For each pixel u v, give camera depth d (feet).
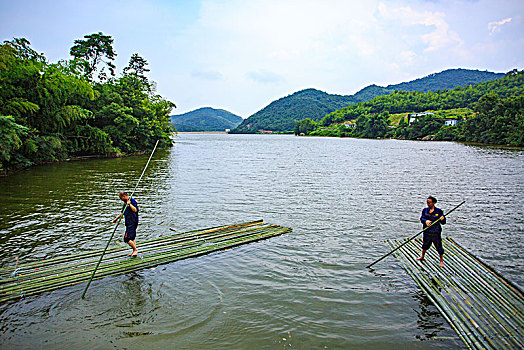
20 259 26.53
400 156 141.49
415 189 61.52
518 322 18.97
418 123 361.92
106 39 156.46
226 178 73.61
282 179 72.74
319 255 28.55
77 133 111.24
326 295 21.84
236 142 319.68
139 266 25.07
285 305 20.51
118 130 132.16
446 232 35.83
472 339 17.42
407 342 17.38
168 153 156.87
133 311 19.44
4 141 68.54
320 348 16.75
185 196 52.85
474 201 51.34
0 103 80.69
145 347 16.49
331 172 86.12
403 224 38.40
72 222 36.88
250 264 26.40
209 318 18.95
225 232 33.86
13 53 83.56
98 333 17.42
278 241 31.94
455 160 121.39
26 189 56.49
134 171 84.12
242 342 17.02
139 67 207.92
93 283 22.52
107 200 48.62
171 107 205.05
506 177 77.77
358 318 19.38
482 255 29.43
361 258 28.04
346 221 39.45
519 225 38.55
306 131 633.61
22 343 16.52
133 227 26.89
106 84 146.51
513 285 23.13
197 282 23.16
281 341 17.17
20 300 20.22
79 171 82.07
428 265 26.40
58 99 96.84
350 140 375.66
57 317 18.69
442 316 19.70
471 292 22.16
